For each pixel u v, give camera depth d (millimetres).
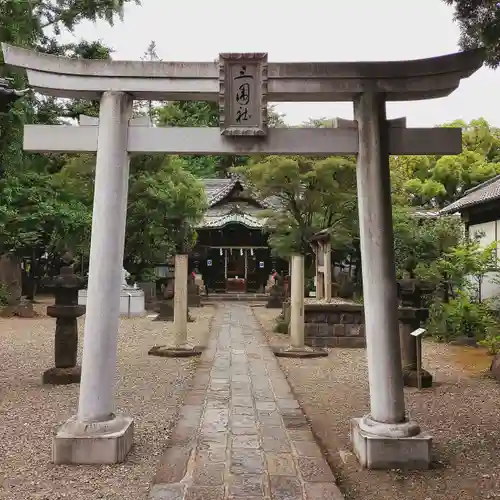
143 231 19891
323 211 15125
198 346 11164
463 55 4582
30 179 15156
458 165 25812
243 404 6520
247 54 4656
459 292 12617
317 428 5684
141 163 18250
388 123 4789
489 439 5203
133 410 6207
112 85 4742
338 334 11531
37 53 4711
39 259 21734
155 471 4281
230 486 3951
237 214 25547
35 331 13258
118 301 4723
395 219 15102
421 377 7586
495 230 15812
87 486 3977
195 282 23406
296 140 4785
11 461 4473
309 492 3848
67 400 6570
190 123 27516
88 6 13336
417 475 4273
